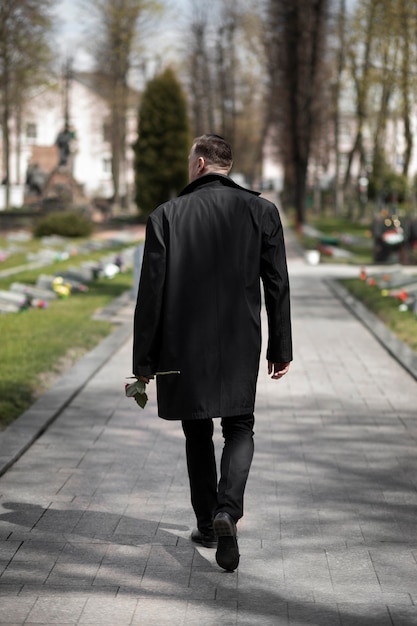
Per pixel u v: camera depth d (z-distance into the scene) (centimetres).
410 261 2852
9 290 1827
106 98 5853
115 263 2342
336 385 938
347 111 5450
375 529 502
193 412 434
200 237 437
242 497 434
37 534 488
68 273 2020
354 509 538
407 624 380
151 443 691
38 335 1188
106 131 7594
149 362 439
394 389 915
